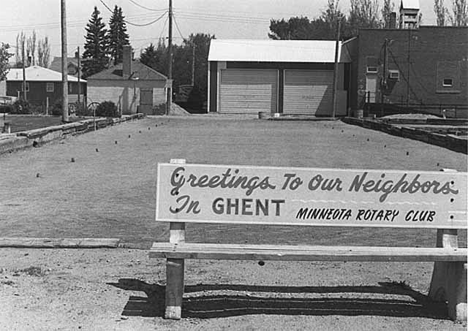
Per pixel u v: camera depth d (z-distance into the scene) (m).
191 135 28.73
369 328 5.11
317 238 8.54
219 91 58.75
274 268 6.88
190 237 8.48
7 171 15.34
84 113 44.62
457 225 5.43
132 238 8.35
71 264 6.86
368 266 7.03
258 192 5.29
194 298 5.75
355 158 19.08
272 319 5.27
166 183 5.29
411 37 54.78
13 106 52.28
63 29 29.91
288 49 60.00
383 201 5.36
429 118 43.31
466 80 54.81
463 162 17.98
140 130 31.61
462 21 73.50
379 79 55.19
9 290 5.81
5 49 57.97
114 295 5.77
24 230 8.86
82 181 13.85
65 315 5.24
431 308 5.61
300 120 47.16
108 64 99.19
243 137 27.84
